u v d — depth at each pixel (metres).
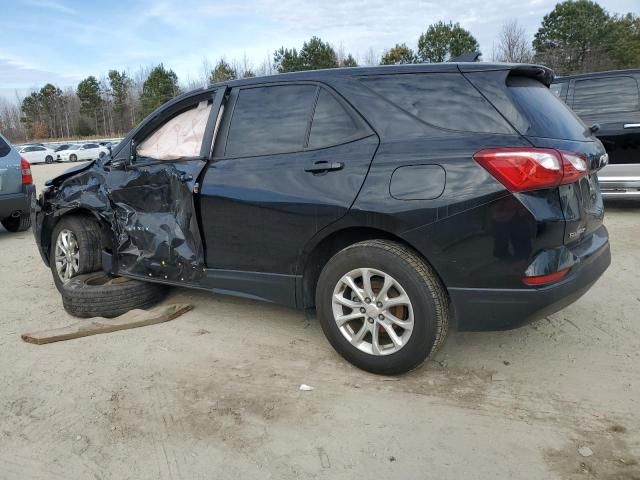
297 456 2.46
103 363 3.42
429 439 2.55
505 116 2.79
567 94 7.27
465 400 2.88
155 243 3.96
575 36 39.94
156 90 65.19
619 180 6.94
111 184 4.23
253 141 3.54
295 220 3.22
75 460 2.48
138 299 4.20
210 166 3.65
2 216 7.50
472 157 2.72
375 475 2.32
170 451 2.53
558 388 2.97
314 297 3.46
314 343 3.64
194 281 3.81
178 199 3.82
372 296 3.04
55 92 90.06
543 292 2.68
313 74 3.41
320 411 2.81
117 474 2.38
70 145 44.34
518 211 2.63
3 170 7.38
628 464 2.33
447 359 3.34
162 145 4.09
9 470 2.43
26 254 6.79
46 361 3.47
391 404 2.85
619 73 6.97
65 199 4.50
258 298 3.53
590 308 4.09
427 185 2.80
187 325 4.01
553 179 2.64
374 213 2.92
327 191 3.09
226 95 3.74
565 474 2.29
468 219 2.71
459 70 2.98
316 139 3.27
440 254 2.80
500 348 3.47
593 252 3.02
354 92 3.19
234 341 3.71
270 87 3.56
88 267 4.45
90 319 4.10
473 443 2.51
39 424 2.77
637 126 6.72
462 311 2.84
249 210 3.41
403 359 2.98
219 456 2.48
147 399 2.98
